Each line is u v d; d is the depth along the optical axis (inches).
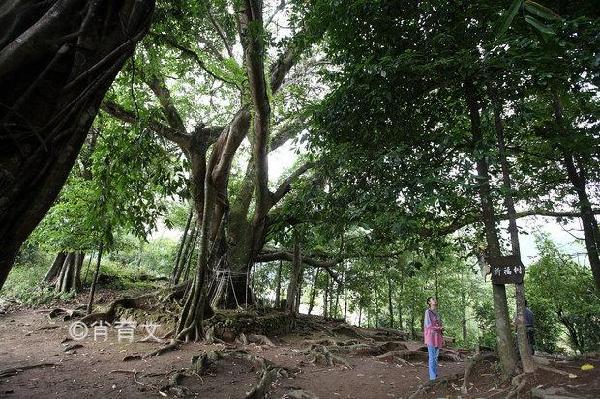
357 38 239.6
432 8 212.5
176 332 384.8
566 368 192.2
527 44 167.8
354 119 232.4
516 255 200.2
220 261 495.2
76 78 87.7
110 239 235.0
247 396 227.1
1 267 85.7
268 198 511.2
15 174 82.0
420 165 205.6
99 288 661.9
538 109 256.1
